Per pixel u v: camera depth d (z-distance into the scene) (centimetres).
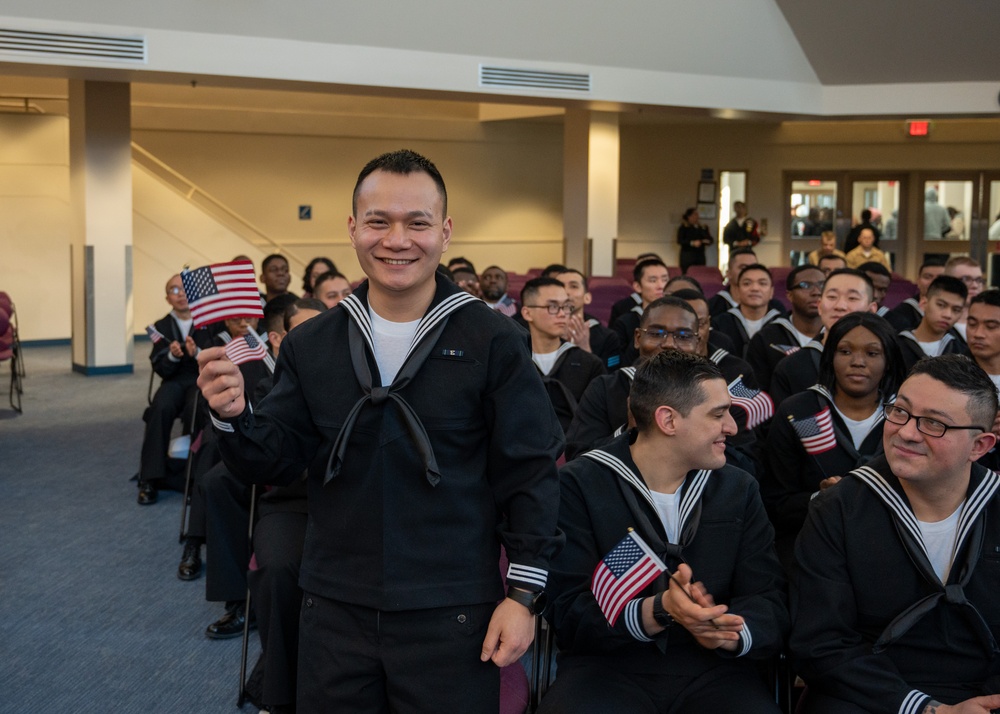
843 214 1505
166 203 1204
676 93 934
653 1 873
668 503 229
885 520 209
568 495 230
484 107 1421
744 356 500
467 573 176
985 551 204
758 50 949
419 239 171
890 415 204
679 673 220
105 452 643
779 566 227
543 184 1499
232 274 177
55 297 1184
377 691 179
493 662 177
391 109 1386
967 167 1466
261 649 306
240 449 172
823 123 1488
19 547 451
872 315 304
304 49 783
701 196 1502
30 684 312
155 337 530
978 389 197
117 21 725
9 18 699
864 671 202
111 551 447
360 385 176
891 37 934
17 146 1145
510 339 177
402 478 174
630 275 1148
